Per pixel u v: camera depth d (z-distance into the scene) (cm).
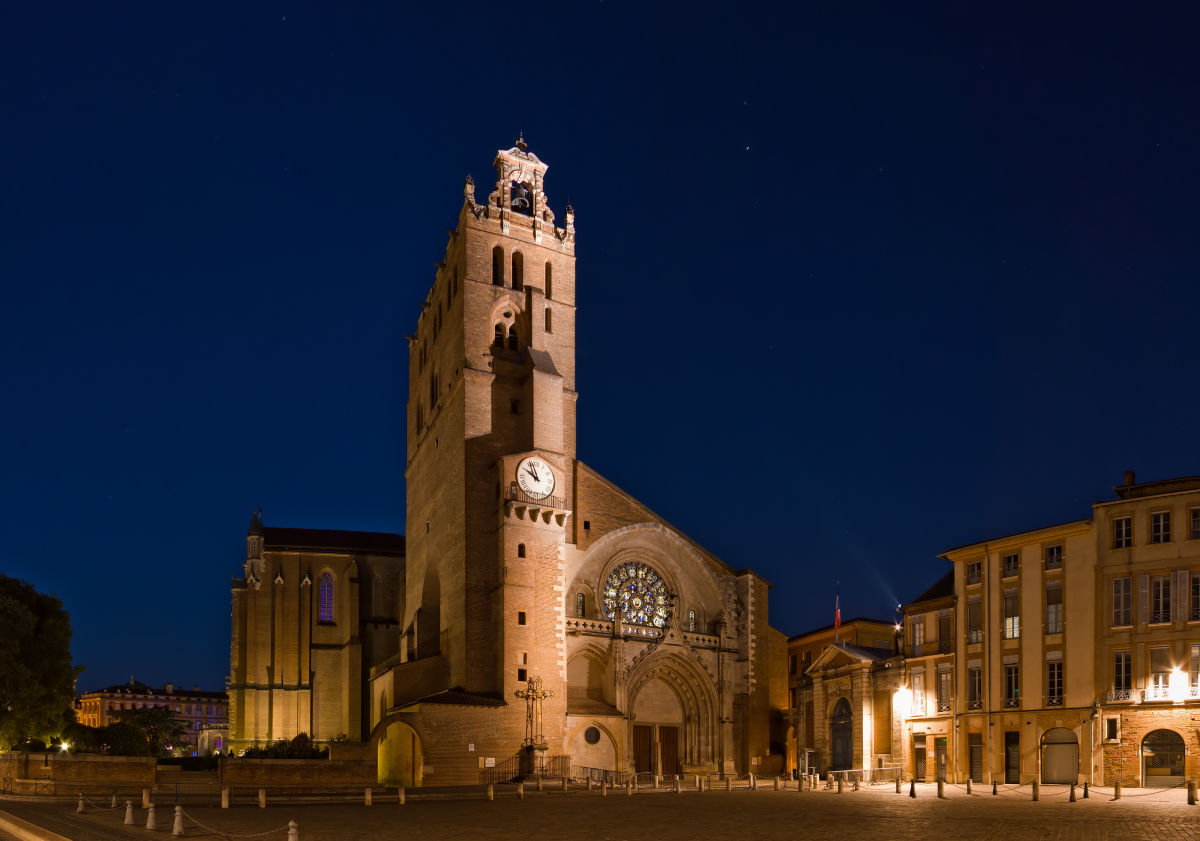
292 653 10631
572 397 8512
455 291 8594
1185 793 5197
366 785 5919
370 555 11094
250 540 10919
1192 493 6012
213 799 5250
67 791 5297
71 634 7788
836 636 8612
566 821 3772
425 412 9450
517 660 7325
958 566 7169
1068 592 6444
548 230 8762
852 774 7506
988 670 6794
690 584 8888
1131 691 6034
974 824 3441
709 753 8506
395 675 7812
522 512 7619
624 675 8125
